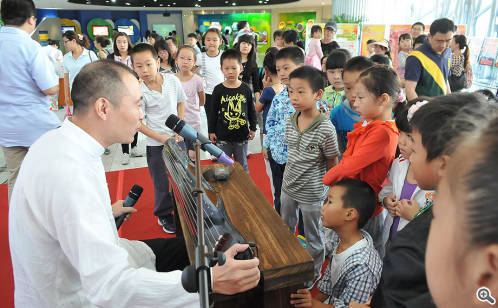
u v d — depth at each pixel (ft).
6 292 6.59
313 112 5.95
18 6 7.45
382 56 7.73
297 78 5.64
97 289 2.96
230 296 3.04
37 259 3.26
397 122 4.23
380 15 28.96
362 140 5.06
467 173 0.83
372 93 4.93
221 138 9.50
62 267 3.38
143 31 62.44
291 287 3.45
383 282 2.62
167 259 5.01
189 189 4.63
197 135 4.10
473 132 0.94
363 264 4.28
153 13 61.93
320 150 5.95
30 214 3.17
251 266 2.85
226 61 8.98
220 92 9.27
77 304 3.54
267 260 3.31
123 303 2.94
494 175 0.76
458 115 2.29
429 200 4.13
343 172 5.10
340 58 7.95
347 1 31.58
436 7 22.95
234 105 9.25
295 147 6.04
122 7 54.24
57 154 3.21
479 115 2.12
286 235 3.75
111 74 3.39
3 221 9.16
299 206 6.19
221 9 61.26
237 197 4.69
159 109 7.96
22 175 3.24
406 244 2.47
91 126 3.48
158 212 8.48
